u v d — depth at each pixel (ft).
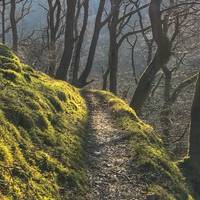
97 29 98.53
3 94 30.83
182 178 41.73
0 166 21.63
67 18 82.74
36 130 30.01
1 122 25.95
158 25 61.77
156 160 39.11
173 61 114.62
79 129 40.55
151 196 31.12
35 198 22.03
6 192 20.30
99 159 36.24
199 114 48.47
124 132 44.96
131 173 34.94
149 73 68.13
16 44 104.99
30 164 25.17
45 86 42.47
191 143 48.52
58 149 30.45
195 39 95.96
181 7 81.51
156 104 87.81
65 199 25.08
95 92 73.92
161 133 81.92
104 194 29.68
